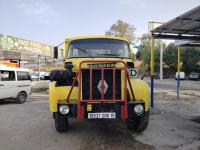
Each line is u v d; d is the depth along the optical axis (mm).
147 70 37625
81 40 7098
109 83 5461
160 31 10312
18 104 12781
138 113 5488
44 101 14148
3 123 7809
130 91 5770
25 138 6027
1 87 11984
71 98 5703
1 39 19125
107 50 6906
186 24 9164
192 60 44844
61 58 8828
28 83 13695
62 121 6227
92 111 5324
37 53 23969
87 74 5469
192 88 23047
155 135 6242
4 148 5289
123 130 6715
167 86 25812
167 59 47469
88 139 5906
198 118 8336
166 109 10234
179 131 6637
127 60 6633
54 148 5273
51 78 5875
